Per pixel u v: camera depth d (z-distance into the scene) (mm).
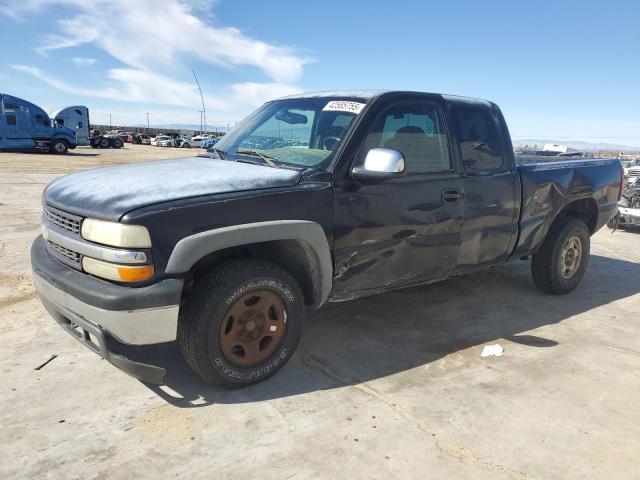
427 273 4047
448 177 3980
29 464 2482
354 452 2639
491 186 4297
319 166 3406
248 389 3234
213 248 2859
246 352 3178
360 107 3648
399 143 3748
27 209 9867
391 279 3822
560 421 2996
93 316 2777
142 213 2721
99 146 47094
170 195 2898
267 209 3072
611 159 5852
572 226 5180
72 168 21359
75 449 2604
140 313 2717
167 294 2750
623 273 6492
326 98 3994
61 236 3053
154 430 2777
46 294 3145
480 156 4297
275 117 4180
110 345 2814
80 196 3062
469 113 4293
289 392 3215
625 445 2787
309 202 3242
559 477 2508
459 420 2965
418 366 3646
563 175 5055
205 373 3064
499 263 4680
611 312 4953
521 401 3203
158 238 2734
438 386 3357
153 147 59406
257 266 3115
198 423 2854
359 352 3846
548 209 4922
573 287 5445
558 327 4504
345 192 3404
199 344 2980
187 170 3477
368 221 3533
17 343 3795
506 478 2486
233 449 2637
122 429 2781
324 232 3320
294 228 3133
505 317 4711
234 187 3076
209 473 2457
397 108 3775
